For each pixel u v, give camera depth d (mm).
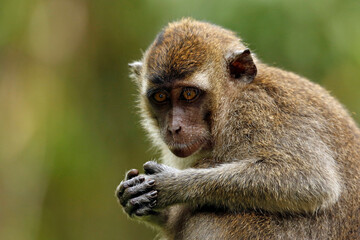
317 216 10406
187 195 10492
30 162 18891
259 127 10570
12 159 18781
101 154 20141
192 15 16078
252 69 10992
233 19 15789
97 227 20344
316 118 10680
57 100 19422
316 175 10125
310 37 16047
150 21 18109
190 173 10586
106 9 19469
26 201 18828
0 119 18797
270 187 10172
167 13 16516
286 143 10352
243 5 15805
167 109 11078
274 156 10328
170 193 10555
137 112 12867
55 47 19406
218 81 10984
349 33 16234
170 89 10875
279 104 10680
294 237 10383
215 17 15859
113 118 20406
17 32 19000
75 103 19922
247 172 10320
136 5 18797
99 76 20125
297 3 15906
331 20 16156
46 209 19562
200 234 10516
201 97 10914
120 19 19328
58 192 19703
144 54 12141
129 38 19422
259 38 15836
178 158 11742
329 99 11352
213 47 11109
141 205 10609
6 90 18984
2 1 18891
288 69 16188
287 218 10438
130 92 20203
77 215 20047
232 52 11102
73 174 19656
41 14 19219
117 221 20641
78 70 19812
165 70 10836
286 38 15898
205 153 11188
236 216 10461
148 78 11055
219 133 10914
